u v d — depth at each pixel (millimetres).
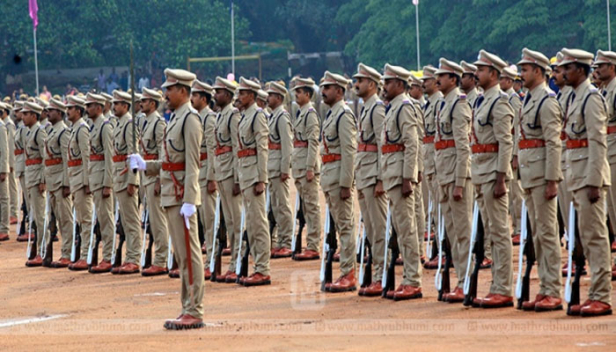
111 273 20031
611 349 10609
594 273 12820
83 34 66500
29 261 21797
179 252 13391
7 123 28828
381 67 64562
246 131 17188
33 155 22109
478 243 13992
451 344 11289
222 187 18078
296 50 77250
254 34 79500
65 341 12891
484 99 13922
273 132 20984
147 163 13508
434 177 18359
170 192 13359
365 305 14711
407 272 15164
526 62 13305
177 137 13289
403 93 15219
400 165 14984
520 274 13625
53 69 68812
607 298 12820
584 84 13078
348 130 16031
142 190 22969
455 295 14531
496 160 13773
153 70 67625
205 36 67438
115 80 63375
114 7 65125
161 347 11977
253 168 17234
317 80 74250
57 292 17750
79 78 67438
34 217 22031
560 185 14945
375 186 15523
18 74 66938
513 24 55812
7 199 26594
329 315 13961
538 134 13266
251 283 17250
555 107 13094
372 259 15789
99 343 12570
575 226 13164
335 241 16406
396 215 15086
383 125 15258
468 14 59500
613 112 15883
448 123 14570
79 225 21062
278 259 21062
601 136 12734
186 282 13383
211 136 18734
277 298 15812
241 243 17609
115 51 69062
